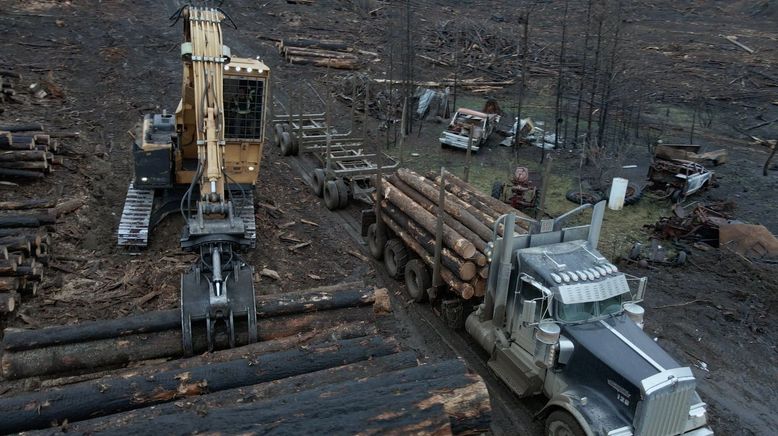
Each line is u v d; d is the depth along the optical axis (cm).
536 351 849
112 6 3353
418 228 1164
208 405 636
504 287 921
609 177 1945
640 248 1419
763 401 973
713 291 1298
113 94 2261
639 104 2469
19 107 1952
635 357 759
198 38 1035
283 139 1944
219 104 1002
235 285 845
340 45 3238
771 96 3005
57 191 1430
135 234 1220
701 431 768
